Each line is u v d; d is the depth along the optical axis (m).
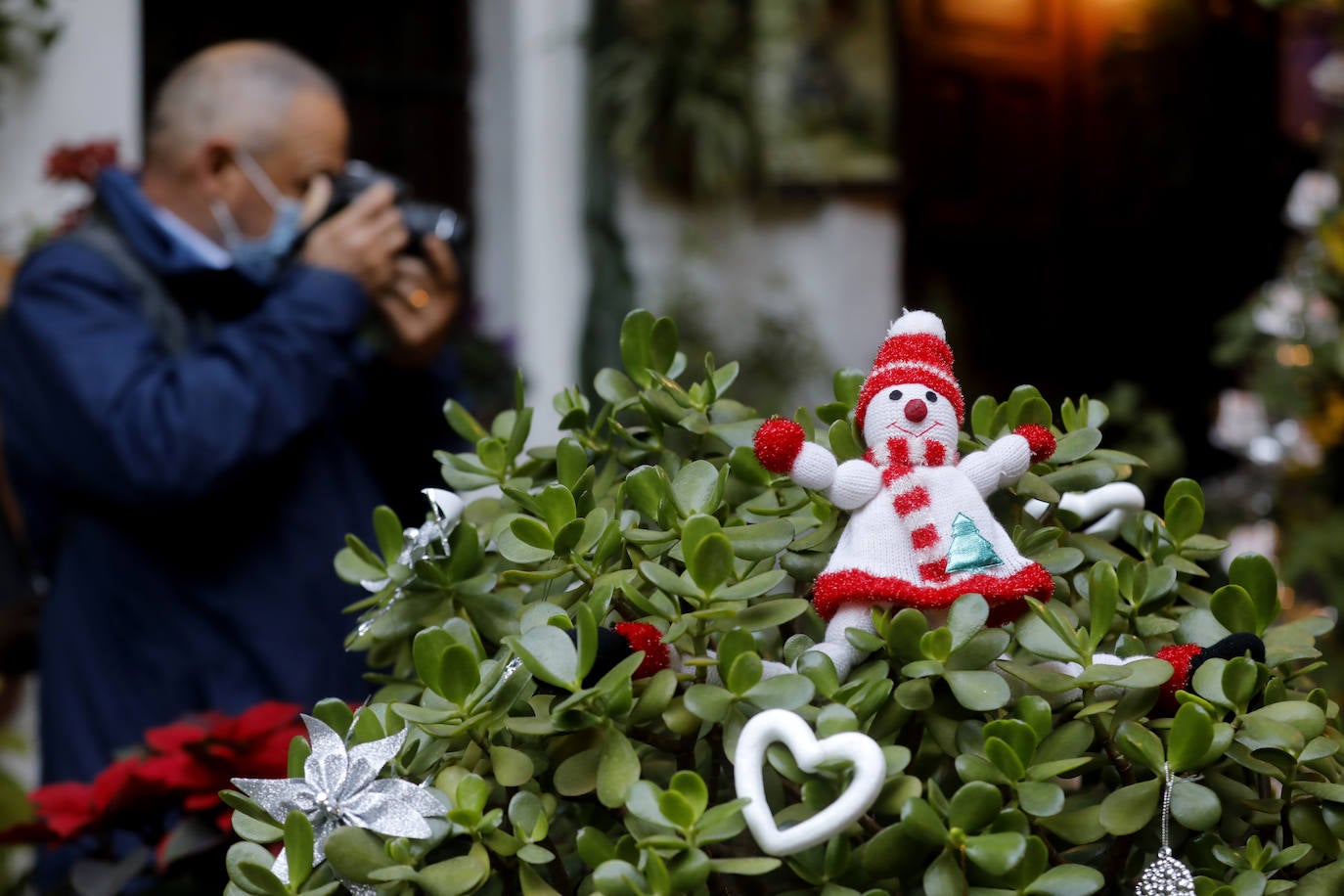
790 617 0.78
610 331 4.07
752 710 0.73
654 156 4.13
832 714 0.71
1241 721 0.76
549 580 0.87
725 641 0.73
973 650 0.76
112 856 1.27
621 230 4.11
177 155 2.01
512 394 3.77
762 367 4.23
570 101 4.09
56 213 3.09
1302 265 3.36
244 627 1.84
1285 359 3.35
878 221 4.48
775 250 4.32
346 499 1.97
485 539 0.95
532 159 4.05
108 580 1.86
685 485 0.81
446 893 0.69
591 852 0.70
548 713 0.76
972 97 4.82
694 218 4.21
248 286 1.96
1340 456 3.39
